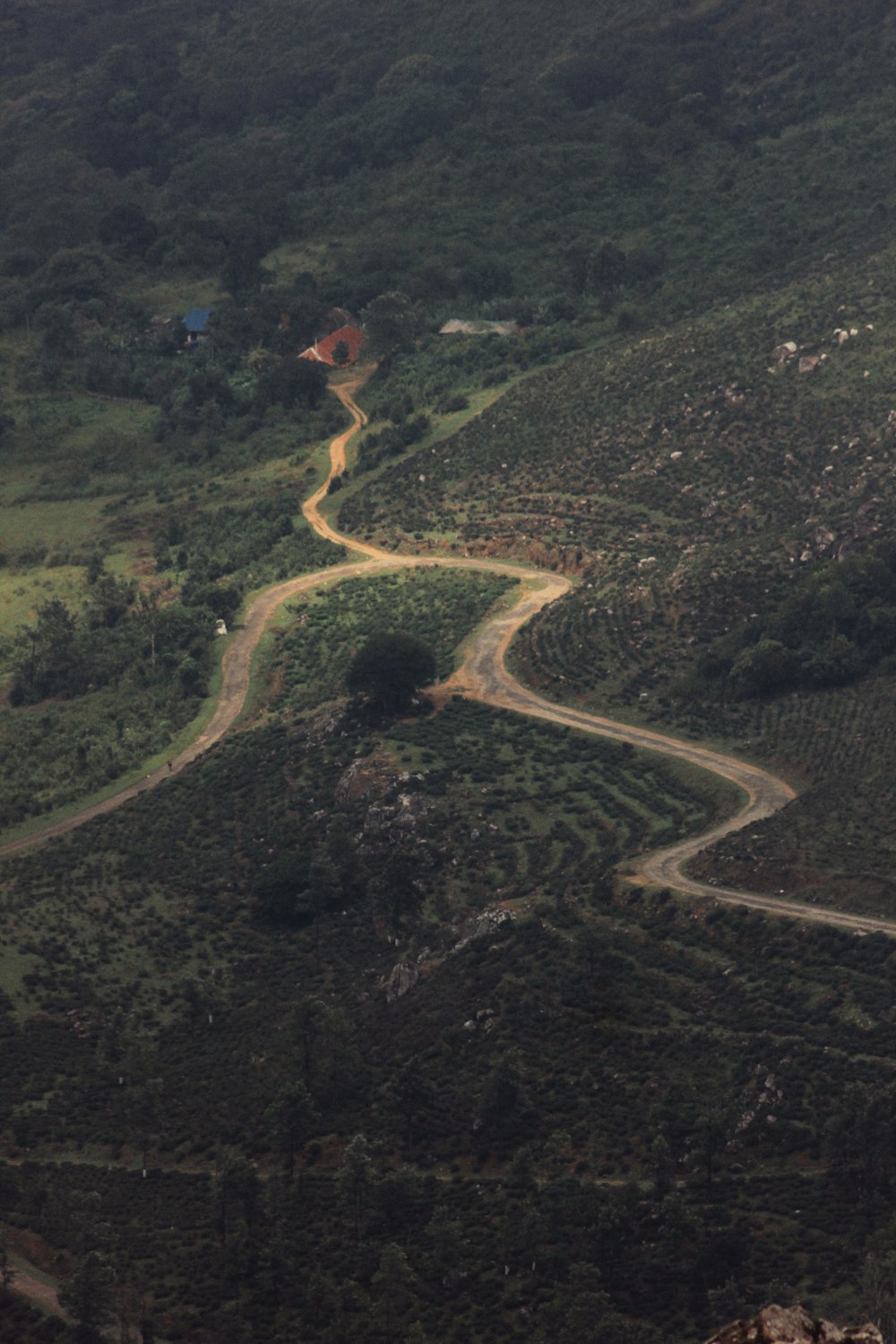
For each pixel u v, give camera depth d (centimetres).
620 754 16912
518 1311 9169
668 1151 9875
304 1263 10112
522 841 15738
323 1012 12512
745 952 12231
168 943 15438
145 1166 11831
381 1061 12531
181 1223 10862
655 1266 9194
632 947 12750
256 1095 12456
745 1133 10338
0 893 16638
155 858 17012
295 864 15788
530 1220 9656
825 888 12788
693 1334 8494
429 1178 10881
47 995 14600
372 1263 9912
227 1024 13950
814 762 15850
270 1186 11031
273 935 15450
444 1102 11694
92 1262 9688
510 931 13650
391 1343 9038
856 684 17050
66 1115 12706
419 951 14338
